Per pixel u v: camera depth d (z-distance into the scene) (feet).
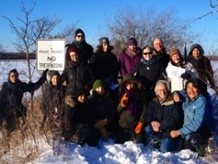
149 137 20.67
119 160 18.11
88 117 20.75
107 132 21.02
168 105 19.86
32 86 24.00
